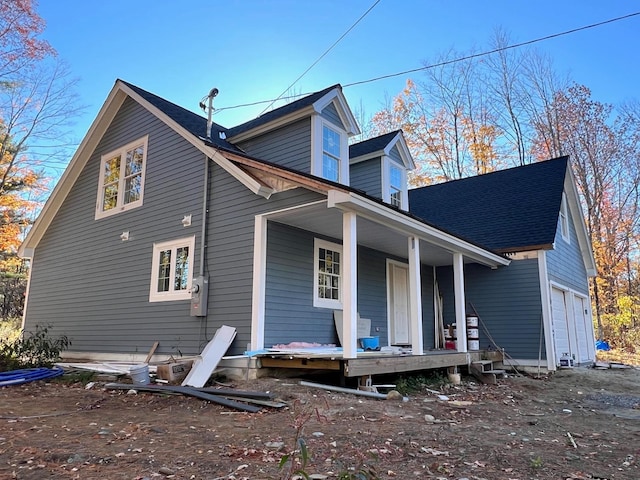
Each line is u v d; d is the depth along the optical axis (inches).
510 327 463.2
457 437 169.6
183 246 358.9
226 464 128.1
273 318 310.5
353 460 133.2
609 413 247.6
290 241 335.0
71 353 433.1
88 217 455.2
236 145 419.2
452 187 647.1
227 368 294.7
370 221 320.5
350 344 258.8
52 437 155.3
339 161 390.0
